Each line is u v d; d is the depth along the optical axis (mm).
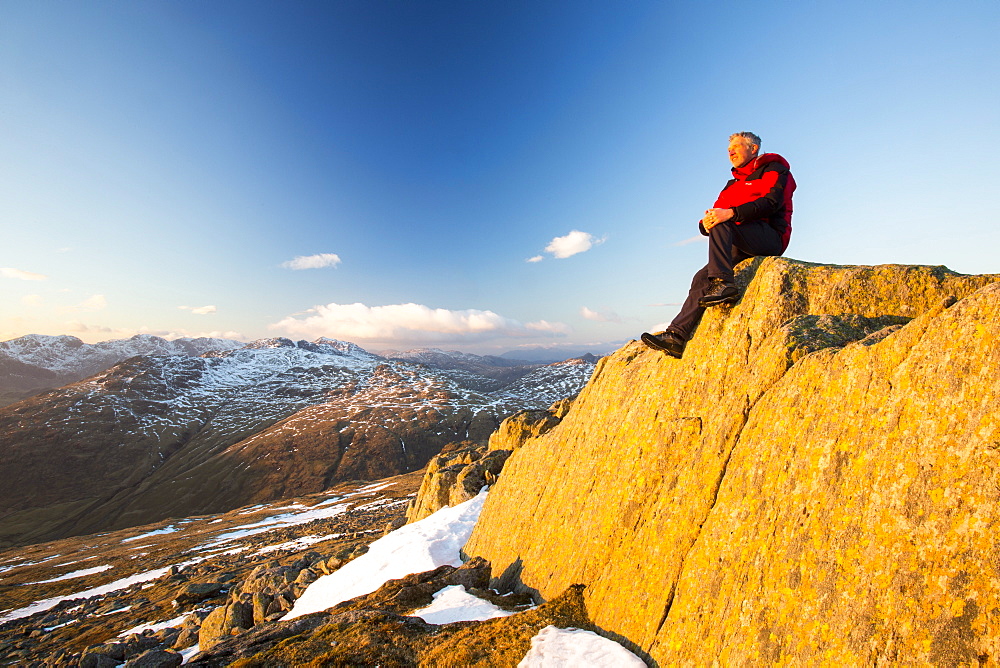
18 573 117062
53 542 172375
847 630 6516
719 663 7984
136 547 135000
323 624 16547
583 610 12086
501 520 20750
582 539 13742
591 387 18641
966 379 6469
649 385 13508
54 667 40000
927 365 6980
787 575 7602
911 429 6863
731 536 8914
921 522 6316
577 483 15547
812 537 7496
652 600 10156
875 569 6551
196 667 15055
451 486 38531
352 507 165500
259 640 16125
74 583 96875
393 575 23297
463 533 26781
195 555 107688
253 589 32875
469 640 11727
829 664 6508
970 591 5641
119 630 50250
